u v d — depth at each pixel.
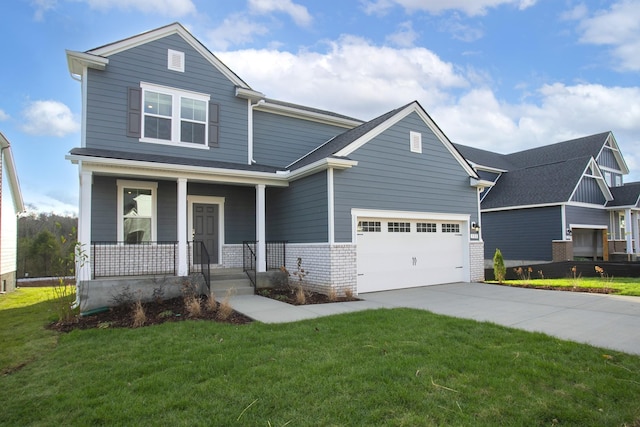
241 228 12.84
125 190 11.03
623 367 4.49
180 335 6.13
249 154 12.87
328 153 11.05
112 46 10.91
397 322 6.75
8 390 4.20
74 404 3.78
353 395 3.84
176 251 11.00
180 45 11.98
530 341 5.53
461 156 13.15
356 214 10.55
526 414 3.44
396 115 11.59
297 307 8.46
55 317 8.05
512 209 20.36
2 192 14.02
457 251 13.20
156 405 3.71
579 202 19.34
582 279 13.23
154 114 11.44
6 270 14.86
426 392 3.88
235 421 3.39
